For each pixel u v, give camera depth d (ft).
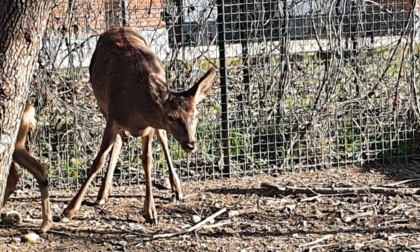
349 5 30.42
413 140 31.42
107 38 26.35
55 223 24.04
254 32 29.66
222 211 25.02
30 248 21.88
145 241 22.43
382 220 24.06
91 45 29.32
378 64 30.99
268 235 22.80
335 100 30.71
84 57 28.91
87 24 28.84
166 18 29.22
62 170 28.73
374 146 31.22
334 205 25.75
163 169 29.32
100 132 29.19
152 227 23.81
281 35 29.91
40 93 28.50
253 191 27.68
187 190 27.96
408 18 30.55
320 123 30.63
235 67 29.76
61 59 28.66
